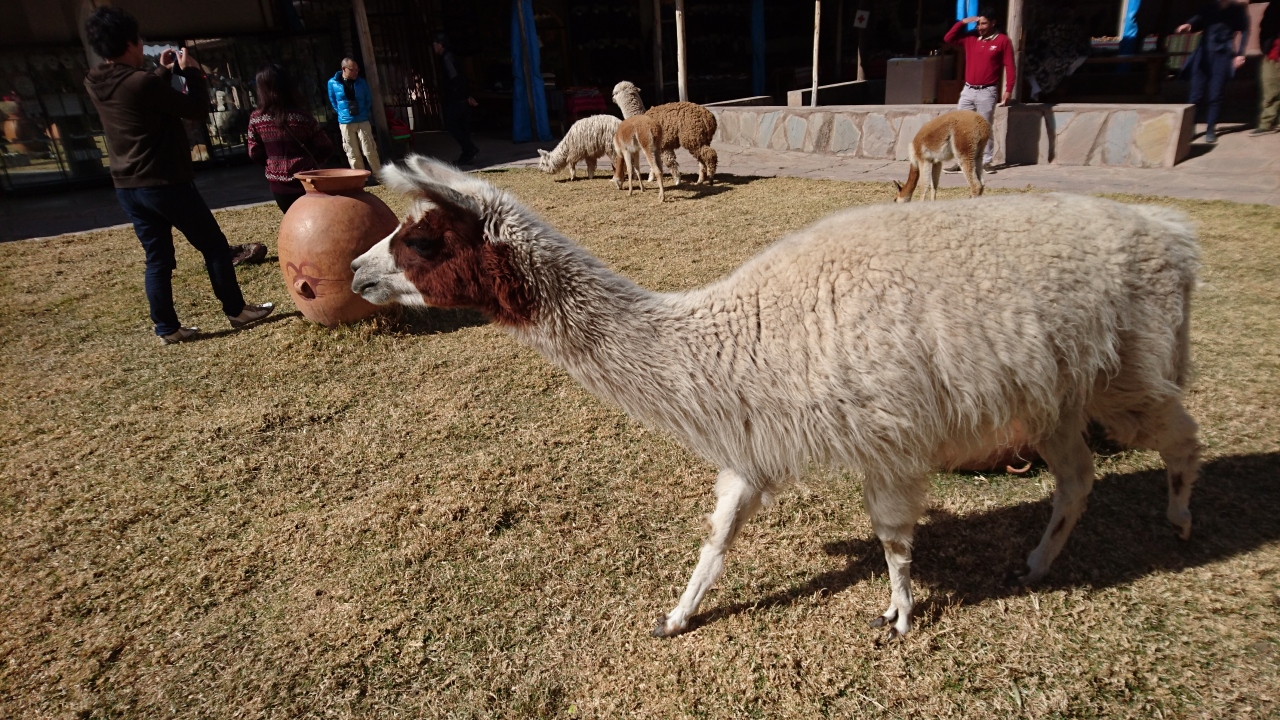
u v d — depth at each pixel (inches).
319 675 107.5
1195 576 112.4
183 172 210.7
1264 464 135.9
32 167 517.3
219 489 155.0
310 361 213.0
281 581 127.4
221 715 102.2
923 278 91.5
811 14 851.4
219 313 255.9
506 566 127.3
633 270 269.7
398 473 157.2
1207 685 94.7
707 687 101.7
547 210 378.6
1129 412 107.6
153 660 111.9
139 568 132.3
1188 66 435.5
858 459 95.3
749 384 95.9
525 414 179.3
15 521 146.8
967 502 135.6
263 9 592.7
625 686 102.7
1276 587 108.7
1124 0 673.6
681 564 125.5
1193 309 201.2
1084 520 127.1
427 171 106.3
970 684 98.9
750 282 100.7
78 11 503.2
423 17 692.7
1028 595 112.5
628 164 398.9
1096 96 556.1
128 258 330.3
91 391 202.2
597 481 150.3
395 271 105.0
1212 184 330.3
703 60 803.4
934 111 434.6
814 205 350.9
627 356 101.3
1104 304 94.7
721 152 533.6
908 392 89.9
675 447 160.9
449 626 115.0
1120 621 106.0
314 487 153.9
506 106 707.4
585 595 119.9
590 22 724.0
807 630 109.7
